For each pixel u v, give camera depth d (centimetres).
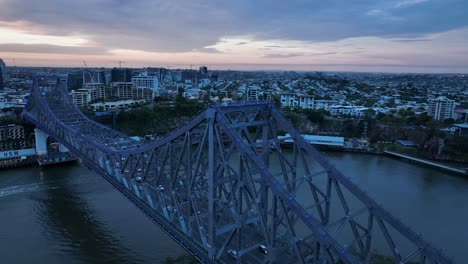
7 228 6612
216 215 4275
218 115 3938
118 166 7156
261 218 3909
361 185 9400
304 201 7731
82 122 11094
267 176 3781
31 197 8162
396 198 8456
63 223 6819
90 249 5878
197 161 4416
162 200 5175
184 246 4653
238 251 4091
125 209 7462
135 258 5616
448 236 6494
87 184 9119
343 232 6344
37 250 5856
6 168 10594
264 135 4697
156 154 5425
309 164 10994
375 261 5284
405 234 3978
